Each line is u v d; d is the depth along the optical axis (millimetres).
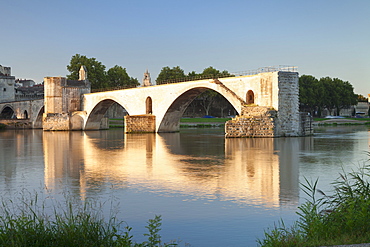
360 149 41250
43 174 28031
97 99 91312
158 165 31578
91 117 94625
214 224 15914
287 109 55500
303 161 32406
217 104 143250
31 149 46031
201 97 138750
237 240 14102
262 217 16719
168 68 140875
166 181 24688
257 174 26609
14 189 23078
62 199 20453
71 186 23656
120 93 85500
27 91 138750
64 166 31766
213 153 38938
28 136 71125
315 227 11586
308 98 129125
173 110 74562
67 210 17938
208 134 70938
